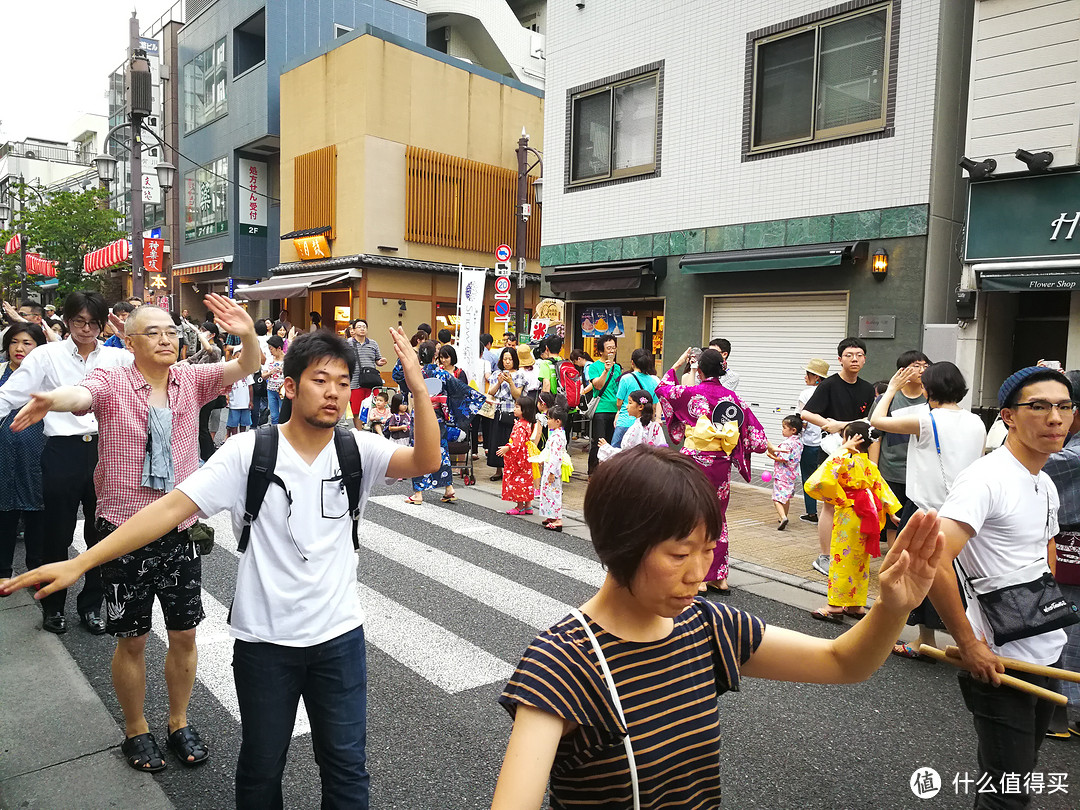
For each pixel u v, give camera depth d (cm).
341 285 1928
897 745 364
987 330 851
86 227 2791
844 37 965
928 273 897
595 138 1280
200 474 237
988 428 854
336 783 245
